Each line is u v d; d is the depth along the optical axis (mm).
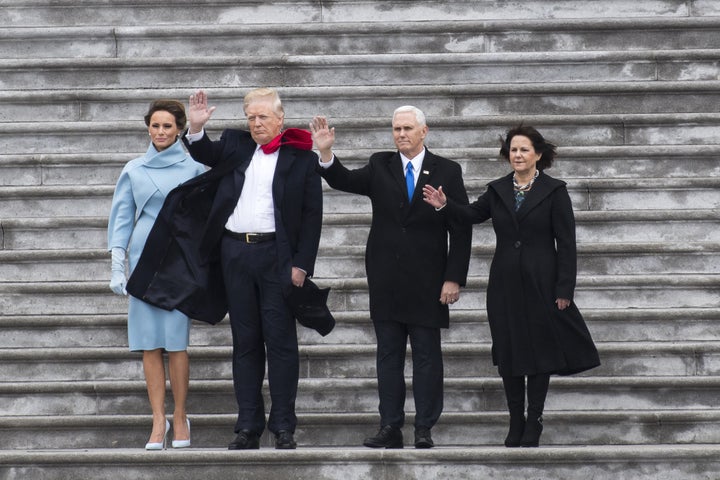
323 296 29172
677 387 31797
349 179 29719
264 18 43938
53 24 43938
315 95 40469
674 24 42281
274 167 29469
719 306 34438
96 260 35938
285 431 28797
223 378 32969
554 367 29094
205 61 41750
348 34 42812
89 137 39906
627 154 38219
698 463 27141
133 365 33062
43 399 32156
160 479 27266
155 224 29641
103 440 31219
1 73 41969
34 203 37750
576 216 36281
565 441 30844
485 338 33812
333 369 33000
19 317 33812
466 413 31047
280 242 28938
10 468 27484
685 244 35344
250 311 29094
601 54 41281
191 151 29094
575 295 34594
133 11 43938
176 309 29672
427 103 40531
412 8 43781
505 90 40406
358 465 27141
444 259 29906
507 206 29734
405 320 29328
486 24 42562
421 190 29766
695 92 40375
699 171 38250
